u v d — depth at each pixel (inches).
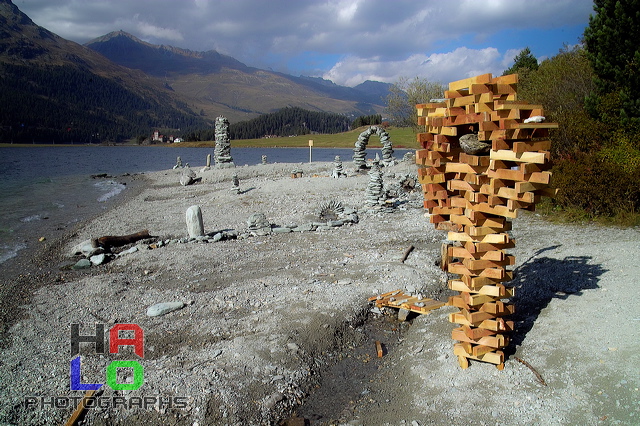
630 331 244.7
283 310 341.4
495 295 236.7
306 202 857.5
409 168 1181.7
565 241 468.1
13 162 2800.2
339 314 334.6
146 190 1295.5
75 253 572.7
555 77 800.9
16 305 392.2
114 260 534.0
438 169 264.8
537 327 276.8
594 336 249.3
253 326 317.7
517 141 223.5
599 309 276.2
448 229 264.5
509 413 212.5
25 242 669.9
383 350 301.9
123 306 370.0
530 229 545.6
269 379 255.1
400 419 224.2
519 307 316.8
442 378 247.0
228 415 226.1
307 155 3277.6
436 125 253.6
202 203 933.2
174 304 356.5
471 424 211.2
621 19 572.1
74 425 220.4
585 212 561.6
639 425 188.2
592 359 232.1
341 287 387.5
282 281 408.2
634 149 528.1
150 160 3132.4
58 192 1312.7
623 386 209.8
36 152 4409.5
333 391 257.0
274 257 498.3
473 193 231.9
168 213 848.3
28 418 226.1
